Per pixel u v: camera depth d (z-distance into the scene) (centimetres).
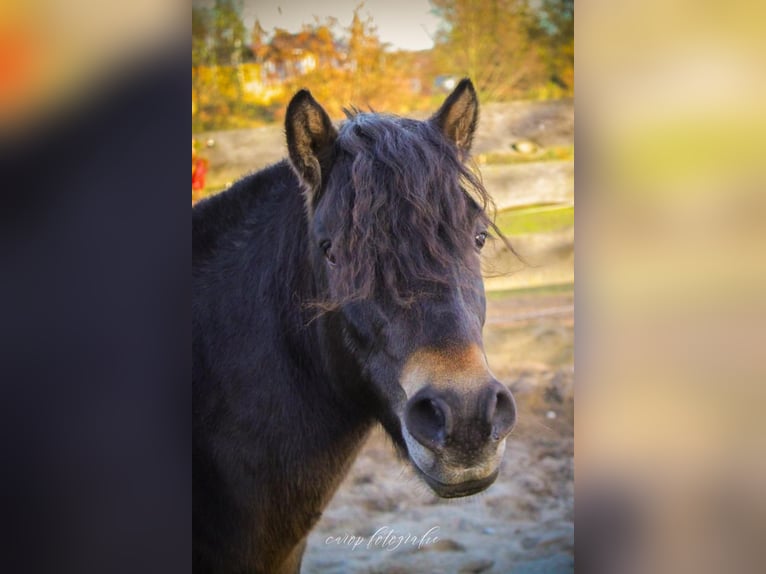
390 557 263
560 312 357
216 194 190
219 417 169
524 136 363
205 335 173
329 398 170
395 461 326
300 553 192
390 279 134
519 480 309
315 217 153
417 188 138
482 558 260
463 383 126
